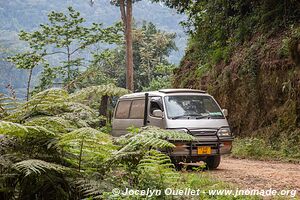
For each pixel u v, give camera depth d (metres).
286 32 20.98
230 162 15.60
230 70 23.64
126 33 36.53
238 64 23.08
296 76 19.03
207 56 27.81
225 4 25.89
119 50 54.47
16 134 5.41
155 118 13.22
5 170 5.38
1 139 5.68
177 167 12.53
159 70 51.06
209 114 13.20
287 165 14.50
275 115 20.06
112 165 6.11
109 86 7.21
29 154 5.60
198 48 29.23
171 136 5.97
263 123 20.72
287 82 19.28
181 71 31.89
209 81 26.44
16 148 5.67
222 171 12.69
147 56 55.12
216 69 25.89
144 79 55.56
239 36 24.52
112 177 6.04
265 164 14.84
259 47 22.09
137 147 5.88
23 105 6.04
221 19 26.47
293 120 18.86
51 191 5.61
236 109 23.03
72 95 6.95
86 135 5.21
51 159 5.68
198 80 28.11
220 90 24.61
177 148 11.95
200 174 9.98
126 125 14.60
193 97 13.56
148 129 6.18
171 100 13.32
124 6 37.09
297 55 18.88
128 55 36.44
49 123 5.70
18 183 5.63
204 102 13.52
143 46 56.47
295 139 17.84
